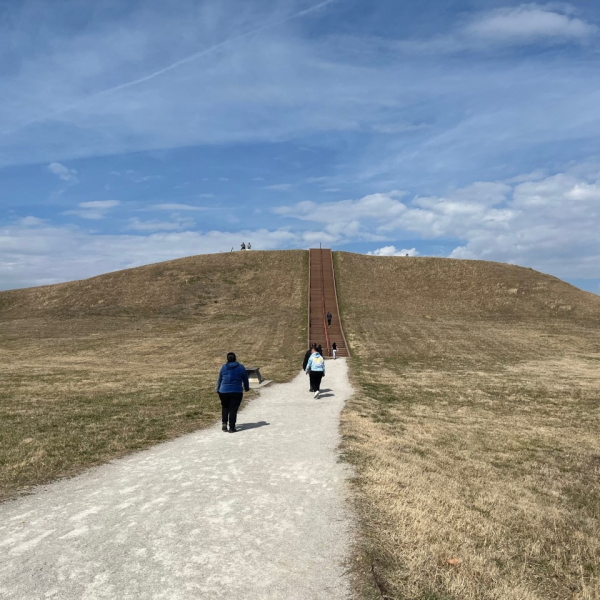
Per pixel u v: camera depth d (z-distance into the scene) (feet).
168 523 19.76
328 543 17.95
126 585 14.85
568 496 29.25
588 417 59.36
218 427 43.16
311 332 160.45
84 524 19.72
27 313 198.80
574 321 185.06
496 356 128.88
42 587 14.70
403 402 64.95
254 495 23.38
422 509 22.58
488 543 20.42
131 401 57.82
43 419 45.62
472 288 225.76
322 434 39.24
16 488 24.94
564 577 18.42
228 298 212.84
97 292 219.41
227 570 15.83
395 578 16.01
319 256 264.93
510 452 39.75
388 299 212.64
